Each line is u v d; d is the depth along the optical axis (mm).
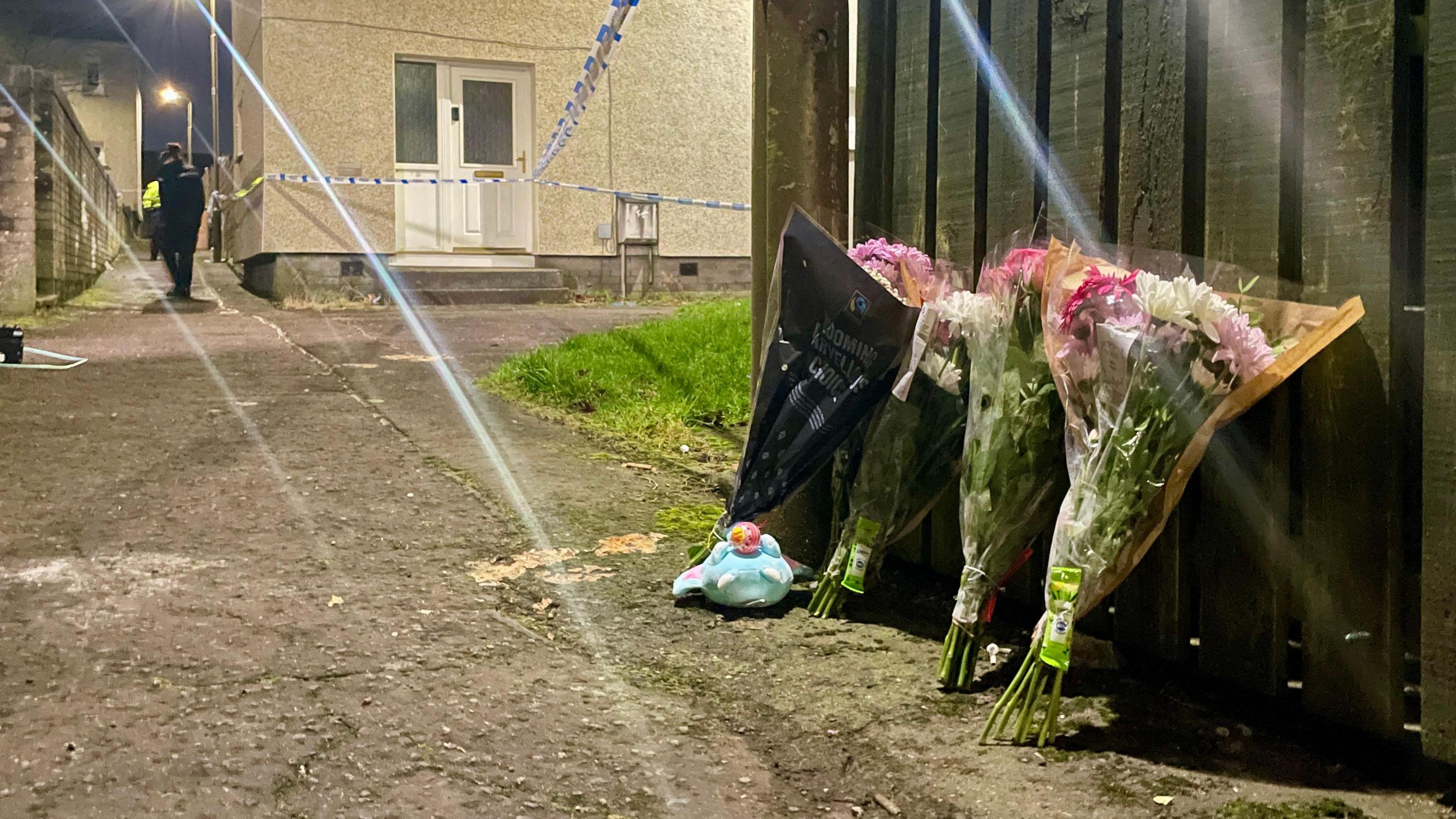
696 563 3449
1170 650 2805
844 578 3213
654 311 11914
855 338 3105
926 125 3482
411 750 2375
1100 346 2451
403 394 6387
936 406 3146
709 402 6008
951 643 2750
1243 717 2596
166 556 3578
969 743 2475
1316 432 2439
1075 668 2889
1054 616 2439
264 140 12242
